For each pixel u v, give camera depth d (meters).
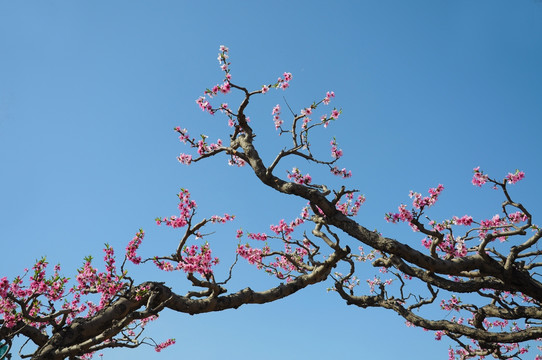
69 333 8.65
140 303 9.34
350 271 12.29
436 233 9.41
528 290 9.88
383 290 12.56
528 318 11.01
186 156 11.12
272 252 11.89
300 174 10.43
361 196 12.40
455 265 9.52
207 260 9.72
